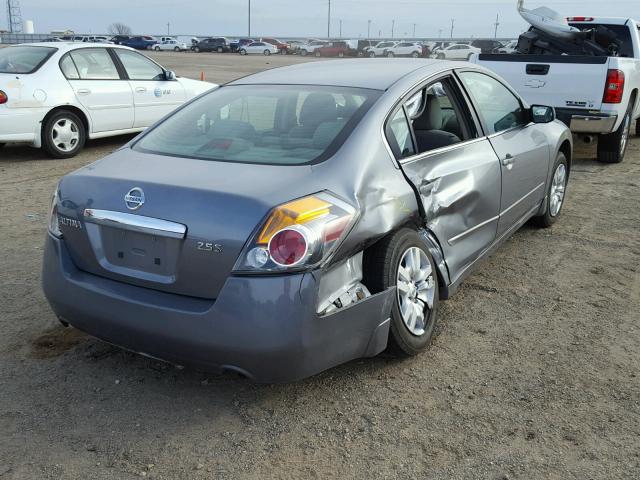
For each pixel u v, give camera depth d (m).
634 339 3.85
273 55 64.12
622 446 2.84
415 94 3.79
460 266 4.03
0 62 9.05
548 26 9.24
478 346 3.75
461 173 3.93
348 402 3.19
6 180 7.80
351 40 68.62
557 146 5.63
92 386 3.32
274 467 2.72
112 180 3.07
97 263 3.09
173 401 3.20
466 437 2.92
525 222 5.50
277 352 2.71
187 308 2.81
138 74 10.09
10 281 4.61
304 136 3.35
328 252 2.81
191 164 3.20
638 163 9.29
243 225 2.72
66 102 8.97
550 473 2.68
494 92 4.82
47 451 2.81
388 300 3.17
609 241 5.66
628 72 8.41
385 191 3.23
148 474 2.68
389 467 2.72
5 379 3.36
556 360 3.59
